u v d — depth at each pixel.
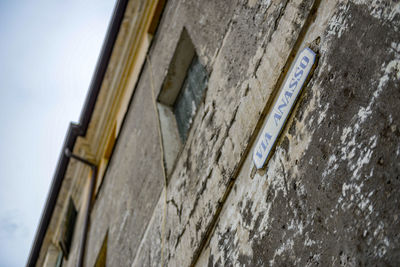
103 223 4.32
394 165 0.90
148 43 3.96
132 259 2.89
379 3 1.09
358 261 0.92
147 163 3.20
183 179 2.32
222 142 1.92
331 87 1.22
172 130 3.11
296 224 1.20
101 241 4.11
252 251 1.41
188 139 2.44
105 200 4.57
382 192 0.91
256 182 1.53
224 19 2.30
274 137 1.46
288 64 1.52
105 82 5.29
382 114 0.98
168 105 3.35
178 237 2.12
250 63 1.84
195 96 2.93
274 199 1.37
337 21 1.28
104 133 5.57
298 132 1.33
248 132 1.68
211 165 1.97
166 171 2.70
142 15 4.25
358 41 1.14
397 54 0.98
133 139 3.85
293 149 1.34
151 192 2.90
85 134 5.91
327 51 1.29
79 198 6.41
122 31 4.77
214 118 2.11
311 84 1.33
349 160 1.05
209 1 2.58
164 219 2.42
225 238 1.65
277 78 1.55
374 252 0.88
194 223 1.97
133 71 4.55
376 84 1.03
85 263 4.56
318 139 1.21
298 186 1.25
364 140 1.02
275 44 1.65
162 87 3.25
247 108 1.75
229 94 2.00
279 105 1.48
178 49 3.08
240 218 1.57
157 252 2.37
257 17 1.90
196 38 2.69
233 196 1.70
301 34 1.49
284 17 1.64
